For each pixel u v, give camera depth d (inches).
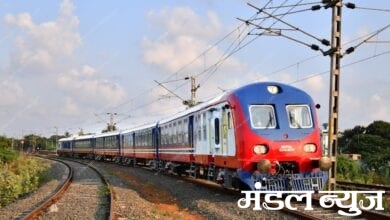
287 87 649.6
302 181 618.5
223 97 695.7
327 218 474.0
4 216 568.7
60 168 1664.6
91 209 601.9
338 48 740.0
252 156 611.8
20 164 1331.2
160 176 1163.9
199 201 660.1
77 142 2984.7
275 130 619.8
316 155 625.0
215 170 767.1
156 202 731.4
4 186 783.7
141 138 1595.7
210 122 765.9
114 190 823.7
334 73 741.3
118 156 2041.1
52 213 576.1
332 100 740.7
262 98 633.6
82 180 1098.1
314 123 633.6
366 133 2790.4
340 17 742.5
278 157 612.4
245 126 620.7
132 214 560.4
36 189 956.0
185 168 1093.1
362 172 1536.7
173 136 1123.9
